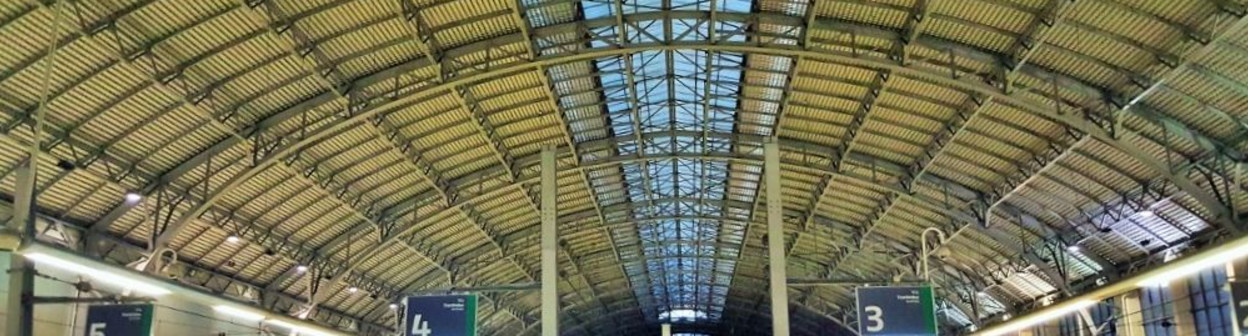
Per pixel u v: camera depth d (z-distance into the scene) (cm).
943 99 2700
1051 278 3500
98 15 1983
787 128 3184
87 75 2155
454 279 4531
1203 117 2391
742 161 3459
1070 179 3039
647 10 2445
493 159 3381
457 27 2352
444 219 3900
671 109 3275
